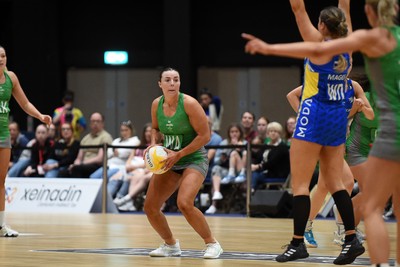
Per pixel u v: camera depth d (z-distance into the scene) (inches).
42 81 1251.8
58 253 442.6
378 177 276.8
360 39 269.9
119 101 1298.0
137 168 884.0
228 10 1243.8
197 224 418.6
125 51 1279.5
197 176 420.5
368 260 406.3
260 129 868.0
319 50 267.9
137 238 542.6
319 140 366.3
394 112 274.1
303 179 372.8
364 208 281.6
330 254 441.4
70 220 731.4
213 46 1248.8
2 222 553.6
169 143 428.8
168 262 400.2
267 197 792.3
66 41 1290.6
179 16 1200.8
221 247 471.2
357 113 468.1
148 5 1273.4
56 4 1267.2
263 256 430.6
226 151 855.1
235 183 840.9
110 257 422.6
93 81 1300.4
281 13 1225.4
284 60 1240.8
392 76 273.6
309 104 366.3
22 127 1238.3
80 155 912.3
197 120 416.2
